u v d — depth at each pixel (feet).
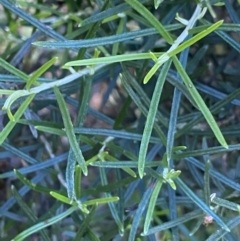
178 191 1.03
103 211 1.13
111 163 0.83
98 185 1.00
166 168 0.84
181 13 1.03
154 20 0.77
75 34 0.97
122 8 0.82
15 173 0.90
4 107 0.77
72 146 0.79
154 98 0.76
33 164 0.99
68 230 1.15
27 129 1.18
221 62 1.14
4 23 1.09
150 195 0.85
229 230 0.82
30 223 0.97
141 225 1.14
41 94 0.89
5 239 0.98
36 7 1.01
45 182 1.11
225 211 1.05
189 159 0.91
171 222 0.86
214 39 0.99
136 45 1.06
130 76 0.84
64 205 1.06
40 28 0.89
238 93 0.86
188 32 0.80
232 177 1.08
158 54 0.78
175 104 0.82
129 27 1.10
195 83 0.94
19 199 0.94
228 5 0.87
